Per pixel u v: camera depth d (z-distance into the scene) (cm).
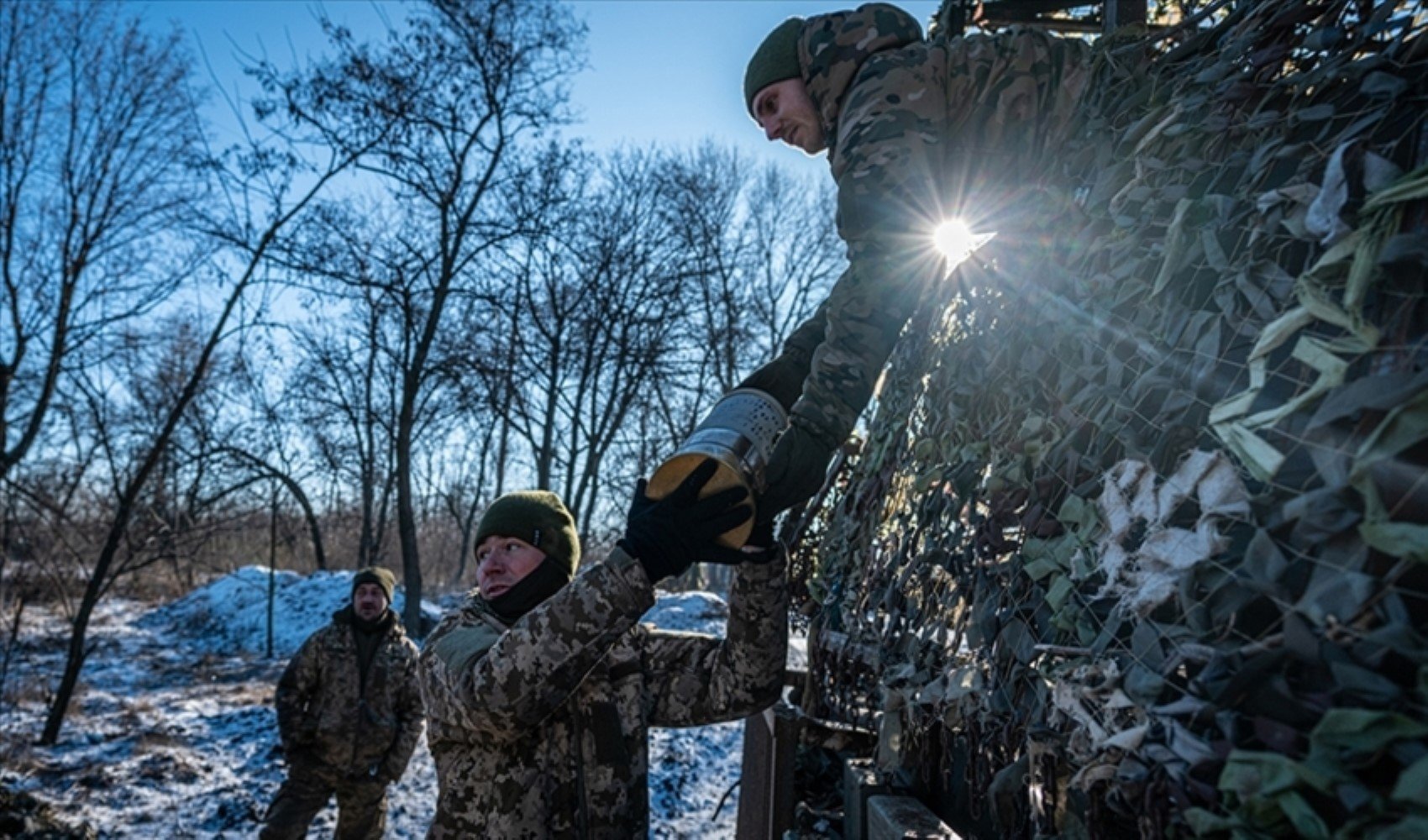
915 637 152
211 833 559
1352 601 69
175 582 1922
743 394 126
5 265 1017
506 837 171
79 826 539
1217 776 74
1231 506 82
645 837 180
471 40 1327
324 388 1753
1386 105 82
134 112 1014
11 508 916
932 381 170
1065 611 100
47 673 1049
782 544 185
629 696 186
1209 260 95
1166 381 97
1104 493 98
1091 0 250
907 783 164
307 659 457
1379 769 65
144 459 1080
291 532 1909
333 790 454
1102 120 127
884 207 121
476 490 2384
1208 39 115
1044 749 101
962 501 139
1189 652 81
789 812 206
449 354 1592
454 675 168
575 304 1636
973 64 131
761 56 147
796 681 263
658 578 139
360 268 1354
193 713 853
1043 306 127
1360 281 74
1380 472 68
